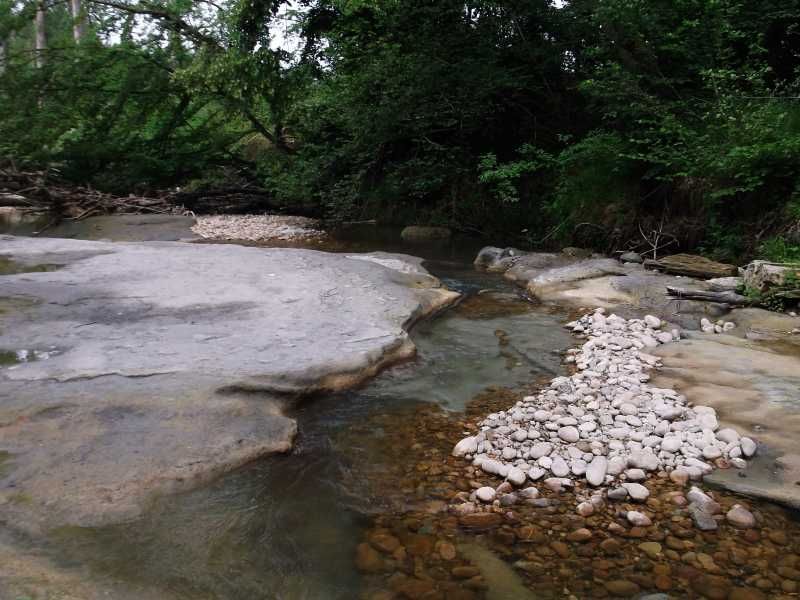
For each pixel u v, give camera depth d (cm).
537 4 1150
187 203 1496
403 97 1154
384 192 1327
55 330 432
